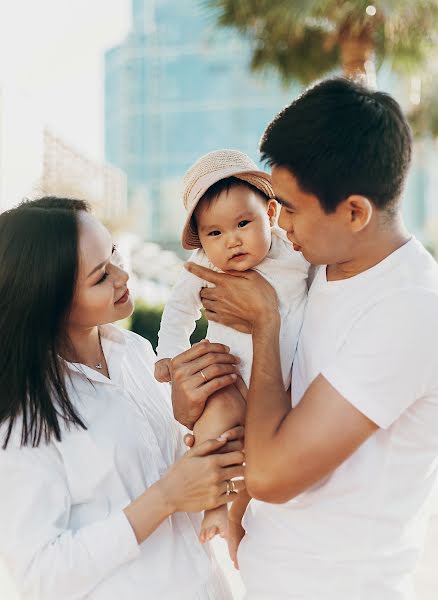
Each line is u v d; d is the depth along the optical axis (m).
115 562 1.47
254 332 1.71
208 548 1.77
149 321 9.73
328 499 1.51
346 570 1.50
